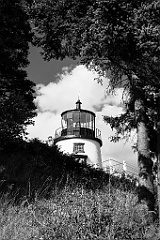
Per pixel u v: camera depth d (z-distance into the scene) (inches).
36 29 466.9
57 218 223.3
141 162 428.1
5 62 564.4
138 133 449.7
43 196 375.9
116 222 223.0
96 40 374.9
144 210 302.4
